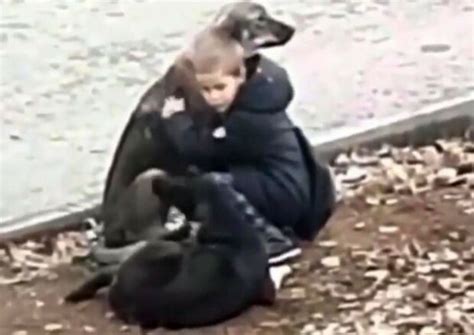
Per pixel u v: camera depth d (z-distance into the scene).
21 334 9.50
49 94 13.60
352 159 11.95
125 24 15.31
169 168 9.80
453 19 15.27
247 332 9.40
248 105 9.62
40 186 11.75
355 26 15.10
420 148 12.15
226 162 9.82
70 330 9.52
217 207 9.38
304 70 13.98
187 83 9.54
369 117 12.80
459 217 10.82
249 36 9.50
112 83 13.80
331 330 9.40
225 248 9.38
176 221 9.78
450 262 10.18
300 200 10.10
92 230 10.80
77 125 12.91
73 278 10.21
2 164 12.20
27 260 10.52
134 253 9.49
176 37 14.88
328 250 10.37
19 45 14.80
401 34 14.87
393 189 11.30
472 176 11.47
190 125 9.62
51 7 15.90
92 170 12.02
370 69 13.98
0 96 13.56
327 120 12.77
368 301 9.74
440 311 9.59
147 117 9.78
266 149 9.84
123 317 9.56
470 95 13.20
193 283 9.31
